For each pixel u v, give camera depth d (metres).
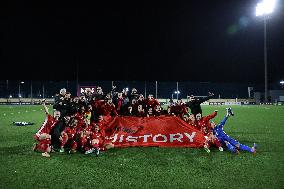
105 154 11.61
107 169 9.49
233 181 8.23
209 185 7.93
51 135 12.43
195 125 13.62
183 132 13.18
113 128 13.34
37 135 12.02
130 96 16.55
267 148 12.60
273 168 9.46
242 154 11.45
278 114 30.30
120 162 10.35
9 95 49.66
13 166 9.88
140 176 8.74
